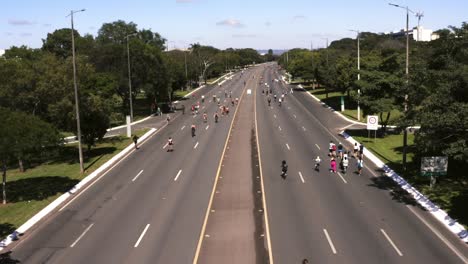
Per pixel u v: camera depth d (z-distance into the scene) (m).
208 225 24.36
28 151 33.22
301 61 130.38
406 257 20.00
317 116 69.25
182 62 133.25
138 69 76.62
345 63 78.25
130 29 126.81
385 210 26.41
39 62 46.44
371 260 19.70
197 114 75.94
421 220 24.69
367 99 48.75
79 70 45.09
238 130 57.28
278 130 56.75
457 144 24.88
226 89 128.00
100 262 20.23
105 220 25.80
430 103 26.66
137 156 43.78
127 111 79.44
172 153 44.41
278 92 113.62
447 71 28.84
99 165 40.66
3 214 27.95
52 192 32.53
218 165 38.44
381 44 132.50
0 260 20.84
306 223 24.38
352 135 51.88
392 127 55.91
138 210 27.33
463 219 24.33
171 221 25.16
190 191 30.97
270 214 25.91
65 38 127.81
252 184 32.31
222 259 20.06
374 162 39.00
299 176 34.41
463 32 31.62
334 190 30.64
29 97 42.91
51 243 22.72
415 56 51.62
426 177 32.84
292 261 19.69
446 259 19.77
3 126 29.53
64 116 43.72
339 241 21.86
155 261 20.08
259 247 21.28
